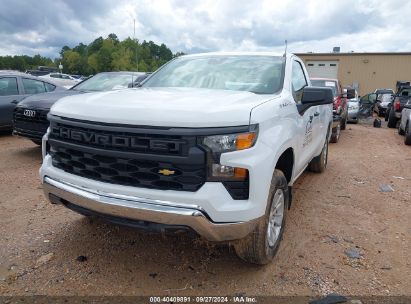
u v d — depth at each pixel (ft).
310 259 11.21
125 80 25.25
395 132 45.62
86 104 9.64
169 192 8.55
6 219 13.34
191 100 9.53
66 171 10.08
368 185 19.33
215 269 10.53
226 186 8.62
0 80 27.63
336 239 12.60
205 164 8.40
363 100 84.23
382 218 14.70
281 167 11.82
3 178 18.08
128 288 9.58
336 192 17.92
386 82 121.49
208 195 8.38
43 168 10.57
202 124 8.32
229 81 12.70
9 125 27.91
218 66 13.73
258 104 9.54
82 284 9.68
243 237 9.00
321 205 15.97
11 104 27.63
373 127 52.49
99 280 9.87
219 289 9.63
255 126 8.85
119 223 9.14
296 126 11.84
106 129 8.85
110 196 9.02
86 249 11.39
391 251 11.88
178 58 15.43
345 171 22.29
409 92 50.67
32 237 12.05
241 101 9.68
